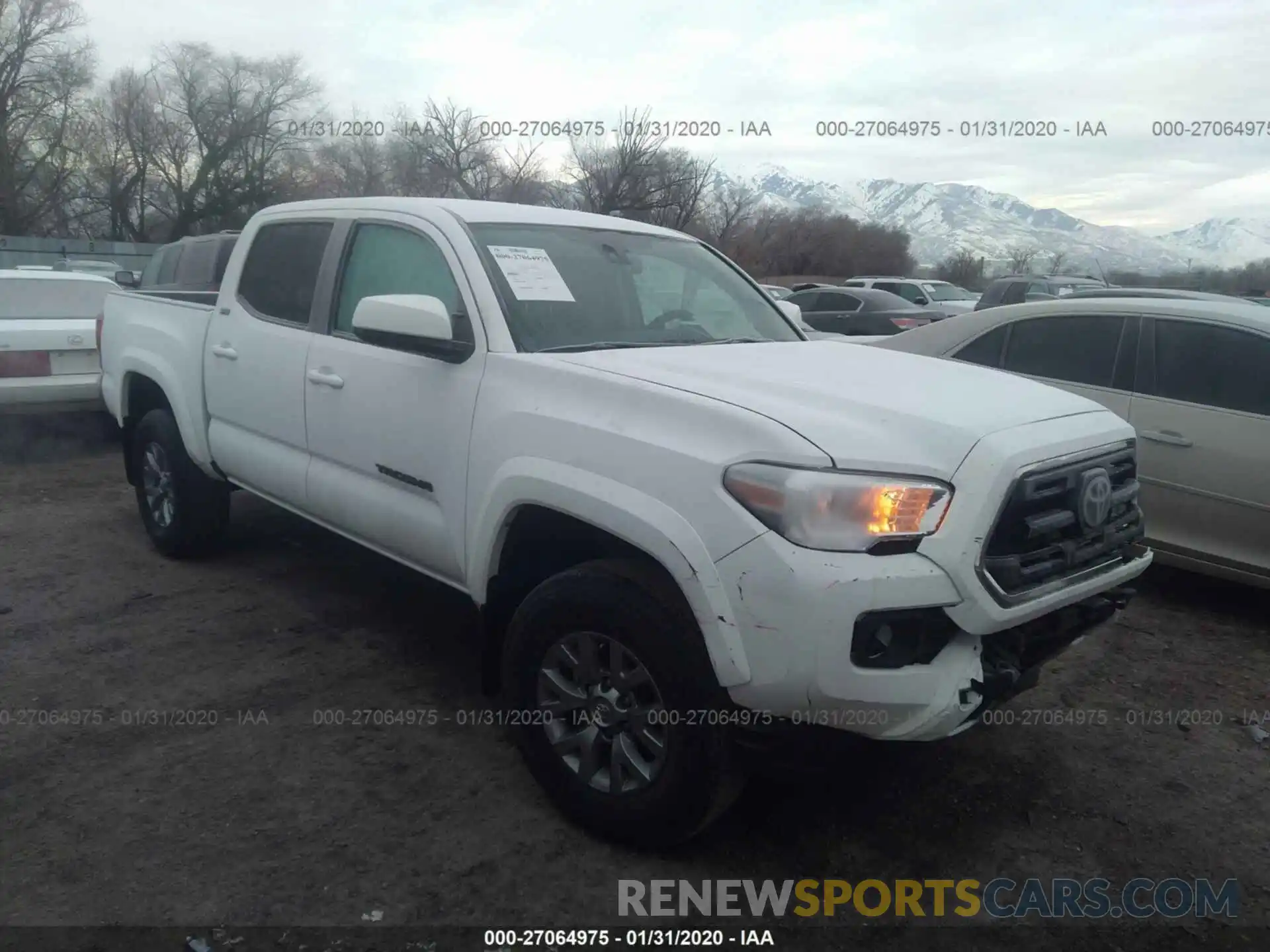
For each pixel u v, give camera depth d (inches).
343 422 154.6
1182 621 204.4
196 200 1745.8
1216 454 199.0
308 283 170.1
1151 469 207.8
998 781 140.0
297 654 171.9
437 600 199.5
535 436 121.6
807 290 642.2
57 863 114.0
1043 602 108.4
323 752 139.9
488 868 115.6
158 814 124.1
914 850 123.3
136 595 197.2
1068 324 227.9
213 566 215.6
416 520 143.3
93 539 232.7
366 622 186.7
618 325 146.9
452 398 134.9
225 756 138.3
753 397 112.1
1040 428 113.0
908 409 110.6
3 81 1632.6
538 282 143.6
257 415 176.6
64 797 127.3
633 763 115.5
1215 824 131.2
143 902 107.9
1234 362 201.6
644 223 178.7
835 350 148.4
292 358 166.1
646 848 118.9
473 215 151.2
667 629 107.8
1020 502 105.3
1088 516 113.2
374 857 116.9
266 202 1683.1
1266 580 195.6
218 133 1686.8
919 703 100.8
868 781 138.7
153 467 217.9
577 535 123.6
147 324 214.1
